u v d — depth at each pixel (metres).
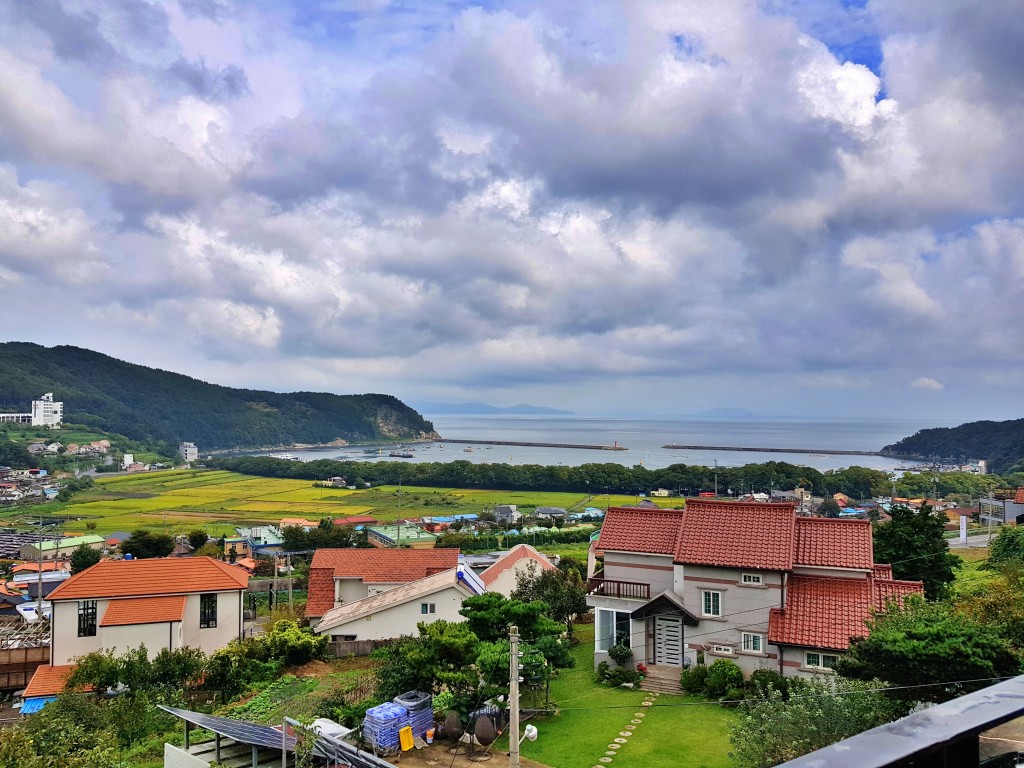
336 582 64.06
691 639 40.56
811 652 37.00
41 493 190.50
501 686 34.78
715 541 41.41
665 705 36.81
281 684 45.75
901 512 52.22
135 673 42.34
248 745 31.03
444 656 36.91
